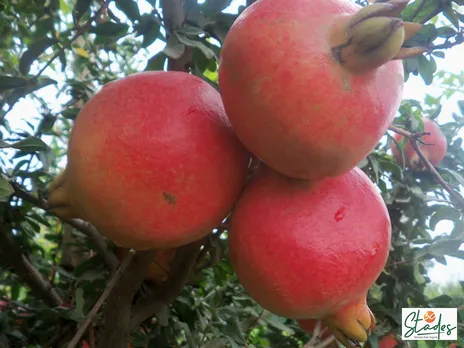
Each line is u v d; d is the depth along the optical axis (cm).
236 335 34
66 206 21
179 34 23
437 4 26
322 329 26
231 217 21
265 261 19
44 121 34
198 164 18
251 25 17
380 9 16
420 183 39
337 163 17
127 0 24
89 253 43
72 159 19
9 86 25
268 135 17
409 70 28
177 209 18
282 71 16
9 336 34
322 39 16
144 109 18
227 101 18
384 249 20
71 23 45
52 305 36
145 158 18
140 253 23
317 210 19
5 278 43
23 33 38
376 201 20
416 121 36
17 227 35
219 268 35
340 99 16
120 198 18
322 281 19
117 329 25
